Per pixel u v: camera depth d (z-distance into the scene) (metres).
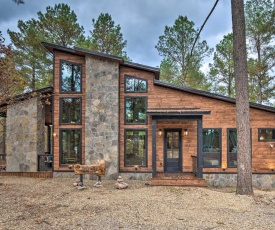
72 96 11.74
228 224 4.94
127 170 11.44
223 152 11.45
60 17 16.80
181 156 11.59
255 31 15.48
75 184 9.07
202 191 8.24
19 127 11.86
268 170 11.29
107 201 6.76
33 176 11.54
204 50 18.22
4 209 5.88
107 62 11.46
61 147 11.61
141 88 11.75
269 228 4.74
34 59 16.88
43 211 5.74
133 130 11.62
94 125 11.28
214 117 11.59
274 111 11.38
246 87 8.13
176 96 11.67
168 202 6.68
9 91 11.09
